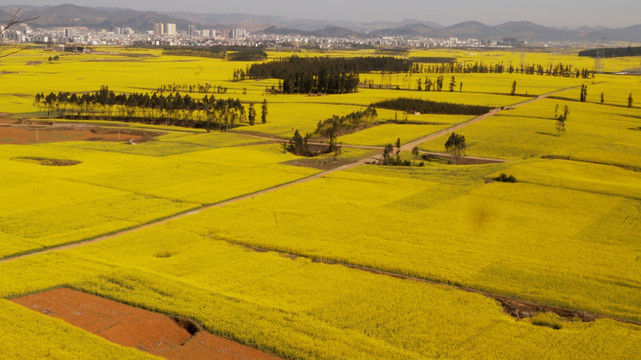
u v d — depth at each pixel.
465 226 77.56
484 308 52.31
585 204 89.00
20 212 79.81
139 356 41.81
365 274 60.81
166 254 66.50
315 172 111.75
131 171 107.94
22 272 58.31
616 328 48.56
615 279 59.47
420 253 66.81
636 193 94.62
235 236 72.38
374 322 49.25
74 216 78.81
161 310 50.38
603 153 130.12
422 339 46.22
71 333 44.88
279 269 61.72
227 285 56.94
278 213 82.56
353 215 81.88
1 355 40.84
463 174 108.81
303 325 47.53
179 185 98.12
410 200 90.56
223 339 45.84
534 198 91.88
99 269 59.66
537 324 50.16
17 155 119.31
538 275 60.53
